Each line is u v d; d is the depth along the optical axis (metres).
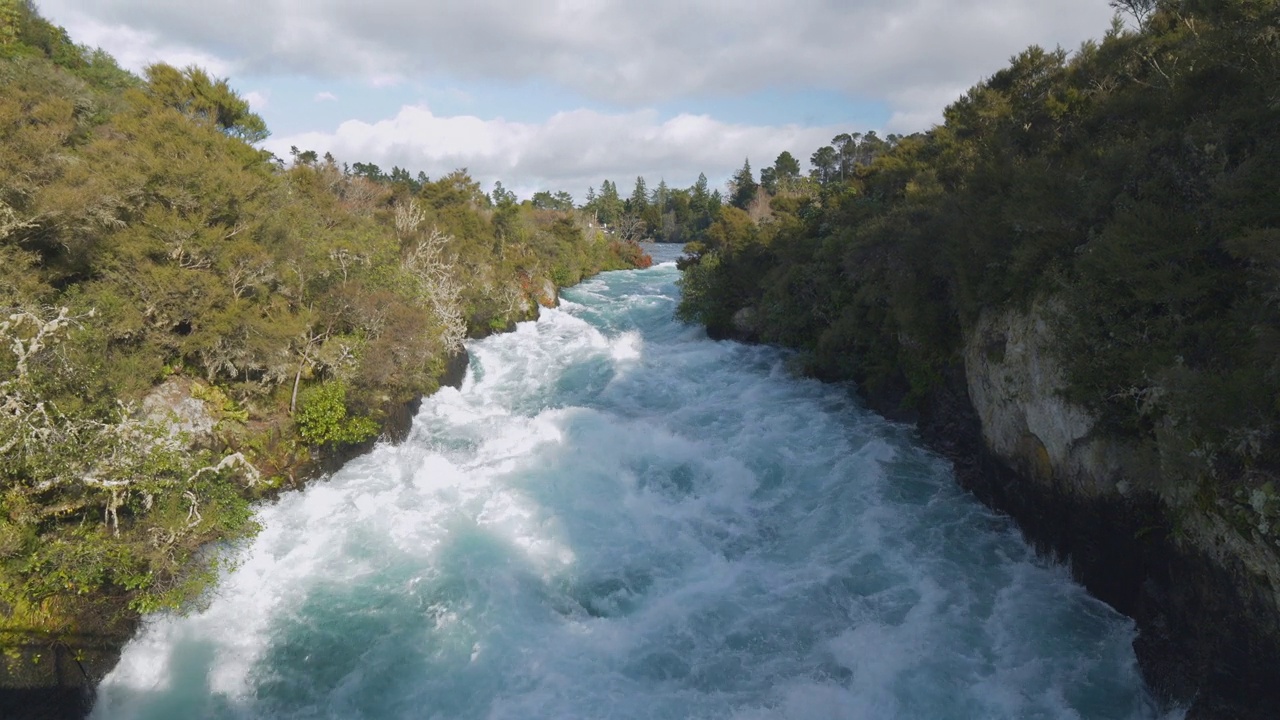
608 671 12.82
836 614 14.29
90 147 19.47
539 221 71.25
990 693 11.98
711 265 40.25
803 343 31.41
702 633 13.82
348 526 17.30
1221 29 13.04
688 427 23.73
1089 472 13.38
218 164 20.42
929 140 33.81
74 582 11.66
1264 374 9.43
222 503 14.39
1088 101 18.33
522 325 41.28
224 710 11.91
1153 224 11.88
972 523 17.20
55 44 35.12
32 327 12.80
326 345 20.36
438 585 15.12
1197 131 12.27
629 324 42.75
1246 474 9.77
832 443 21.98
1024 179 15.98
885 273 23.58
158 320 17.06
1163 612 12.11
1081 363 12.93
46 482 11.59
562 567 15.98
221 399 17.95
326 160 46.50
